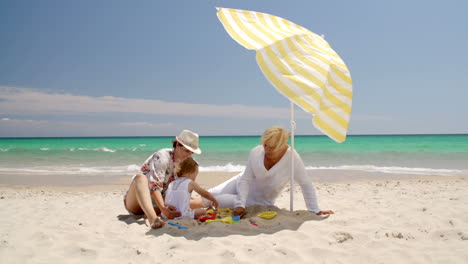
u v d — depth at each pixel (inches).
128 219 157.6
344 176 418.0
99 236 127.2
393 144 1267.2
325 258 106.4
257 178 163.5
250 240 120.0
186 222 141.4
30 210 189.3
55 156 780.0
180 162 155.4
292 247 114.0
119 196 264.7
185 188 149.8
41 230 132.6
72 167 552.1
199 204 173.5
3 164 601.9
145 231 133.7
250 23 147.4
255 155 158.9
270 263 101.7
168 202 152.0
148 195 142.3
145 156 786.8
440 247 113.0
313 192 166.7
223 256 105.2
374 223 145.3
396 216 157.3
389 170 490.0
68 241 120.2
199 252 108.7
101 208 198.8
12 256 104.7
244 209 159.0
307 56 136.9
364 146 1144.8
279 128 143.4
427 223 140.1
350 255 107.9
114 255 108.0
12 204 216.7
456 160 647.1
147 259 103.8
